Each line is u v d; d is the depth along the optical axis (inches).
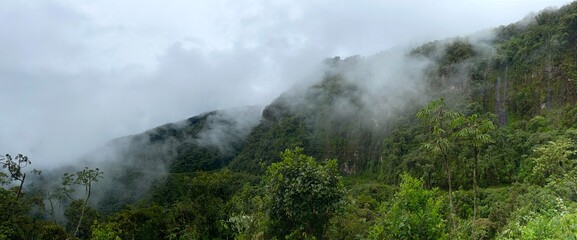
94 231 1189.1
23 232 1566.2
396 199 606.5
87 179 2087.8
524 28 4872.0
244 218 734.5
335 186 587.5
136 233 1731.1
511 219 1054.4
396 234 572.7
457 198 1886.1
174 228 1507.1
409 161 3725.4
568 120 3346.5
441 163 3272.6
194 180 1406.3
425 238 567.5
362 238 612.7
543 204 1002.7
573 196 1056.8
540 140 2987.2
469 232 767.7
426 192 591.2
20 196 1764.3
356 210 765.3
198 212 1327.5
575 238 384.2
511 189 2252.7
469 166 3056.1
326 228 594.6
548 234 421.4
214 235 1290.6
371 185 3521.2
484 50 4852.4
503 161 3078.2
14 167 1680.6
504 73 4370.1
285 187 571.8
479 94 4370.1
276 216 584.4
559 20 4168.3
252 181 3673.7
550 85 3833.7
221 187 1376.7
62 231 1727.4
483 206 2053.4
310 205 561.9
